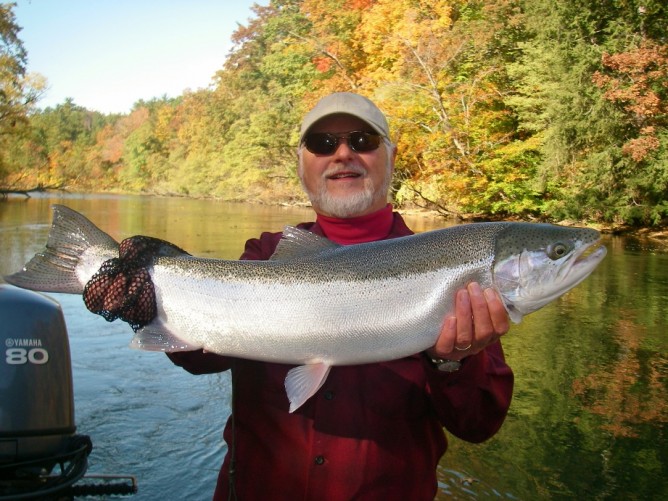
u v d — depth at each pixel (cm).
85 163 9581
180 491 417
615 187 2308
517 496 426
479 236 275
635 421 546
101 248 293
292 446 255
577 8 2302
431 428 269
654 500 420
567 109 2275
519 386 629
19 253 1455
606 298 1043
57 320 329
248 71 6775
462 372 244
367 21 3650
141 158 8750
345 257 278
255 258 315
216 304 277
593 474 455
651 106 2088
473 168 2650
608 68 2258
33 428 308
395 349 265
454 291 268
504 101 2647
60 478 290
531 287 271
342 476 249
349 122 296
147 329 281
